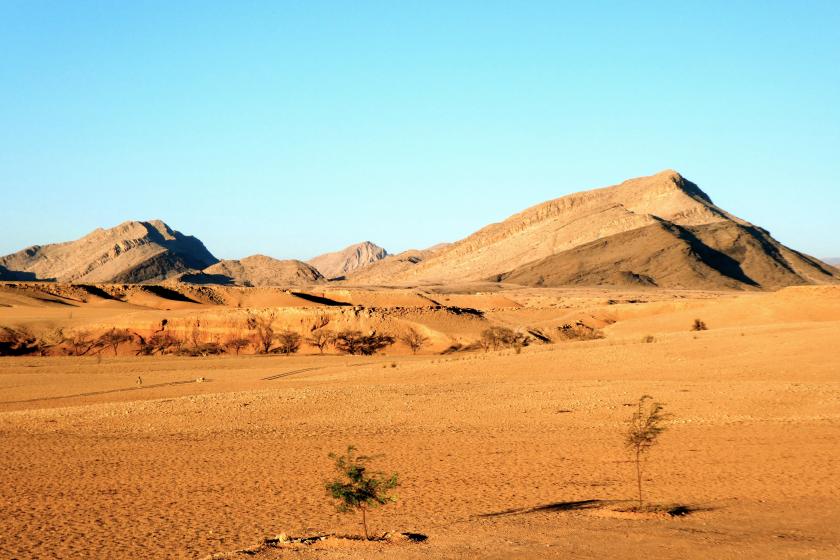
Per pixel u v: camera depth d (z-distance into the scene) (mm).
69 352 112812
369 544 19562
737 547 18672
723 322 97938
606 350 70375
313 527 23750
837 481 27875
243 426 44469
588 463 32906
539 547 19016
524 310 150875
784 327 74812
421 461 34031
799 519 22266
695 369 59031
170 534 23500
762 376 54500
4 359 98250
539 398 50281
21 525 24875
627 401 47719
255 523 24641
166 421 46750
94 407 53312
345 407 49469
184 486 30359
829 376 52531
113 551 21781
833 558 17531
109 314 135000
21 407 60219
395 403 50281
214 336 119562
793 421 39969
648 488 27953
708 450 34375
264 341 116562
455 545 19438
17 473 33188
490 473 31484
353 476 20562
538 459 33938
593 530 21016
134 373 82250
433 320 127000
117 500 28219
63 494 29250
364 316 123625
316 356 100875
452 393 53562
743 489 27219
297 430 42688
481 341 115250
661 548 18672
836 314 91312
